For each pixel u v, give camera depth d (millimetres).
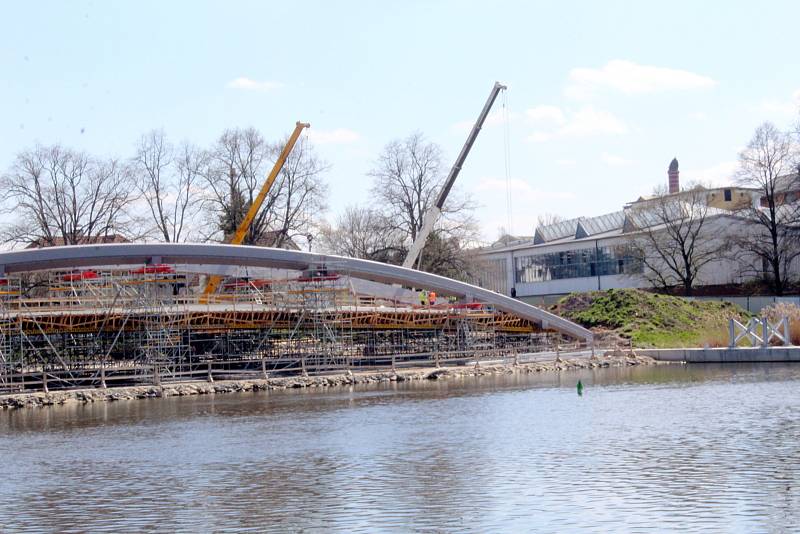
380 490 35500
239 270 91375
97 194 99938
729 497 32844
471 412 56406
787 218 118875
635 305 104562
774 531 28828
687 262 117688
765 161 115250
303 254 84250
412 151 116000
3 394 67312
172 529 31125
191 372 74062
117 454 44906
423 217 115625
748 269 121250
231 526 31203
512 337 98000
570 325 96562
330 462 41344
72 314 71062
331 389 72812
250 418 56094
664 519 30359
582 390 67188
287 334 86688
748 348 87375
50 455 45156
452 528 30094
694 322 103688
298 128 104562
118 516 32938
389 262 118750
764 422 48812
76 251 75438
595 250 135125
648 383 71125
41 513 33719
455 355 89250
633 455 40844
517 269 149500
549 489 34844
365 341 91500
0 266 74000
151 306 72500
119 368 74812
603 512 31375
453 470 38781
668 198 123875
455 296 95500
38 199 97062
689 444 43062
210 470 40344
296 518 31906
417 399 64062
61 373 73125
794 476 35719
